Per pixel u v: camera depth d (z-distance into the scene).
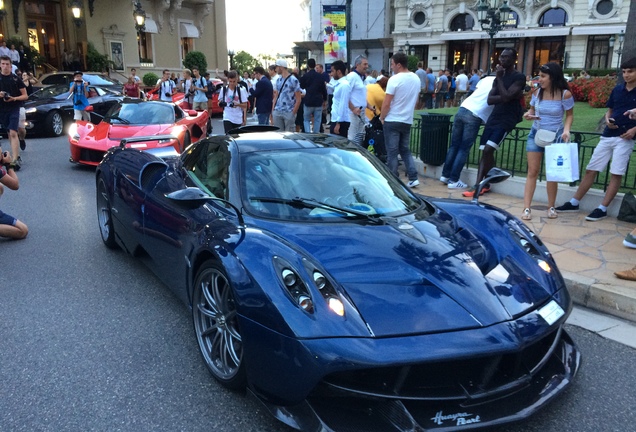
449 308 2.34
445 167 7.69
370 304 2.30
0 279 4.39
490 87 7.01
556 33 41.03
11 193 7.62
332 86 14.84
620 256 4.59
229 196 3.18
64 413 2.61
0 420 2.55
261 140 3.71
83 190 7.84
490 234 3.11
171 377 2.93
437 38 45.91
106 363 3.08
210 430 2.48
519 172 7.37
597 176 6.50
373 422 2.23
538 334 2.37
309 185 3.28
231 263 2.54
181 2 29.31
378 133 8.30
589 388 2.88
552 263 2.97
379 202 3.29
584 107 17.16
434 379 2.29
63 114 14.12
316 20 52.91
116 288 4.21
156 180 4.02
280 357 2.24
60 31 24.00
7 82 9.14
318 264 2.48
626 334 3.52
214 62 32.78
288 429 2.48
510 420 2.29
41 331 3.48
